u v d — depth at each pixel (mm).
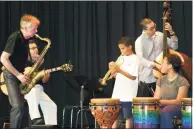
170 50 7918
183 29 9906
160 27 9922
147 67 7922
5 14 10117
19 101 6609
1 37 10039
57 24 10141
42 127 6562
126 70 7500
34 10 10148
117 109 5555
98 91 8578
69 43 10125
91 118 9828
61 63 10078
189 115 5277
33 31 6684
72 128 8758
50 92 10047
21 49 6660
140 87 8156
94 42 10094
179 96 6156
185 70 7750
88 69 10055
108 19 10125
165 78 6430
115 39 10039
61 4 10133
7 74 6648
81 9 10102
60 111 10000
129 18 10008
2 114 9875
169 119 5688
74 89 9117
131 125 7242
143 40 8227
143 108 5348
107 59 10062
